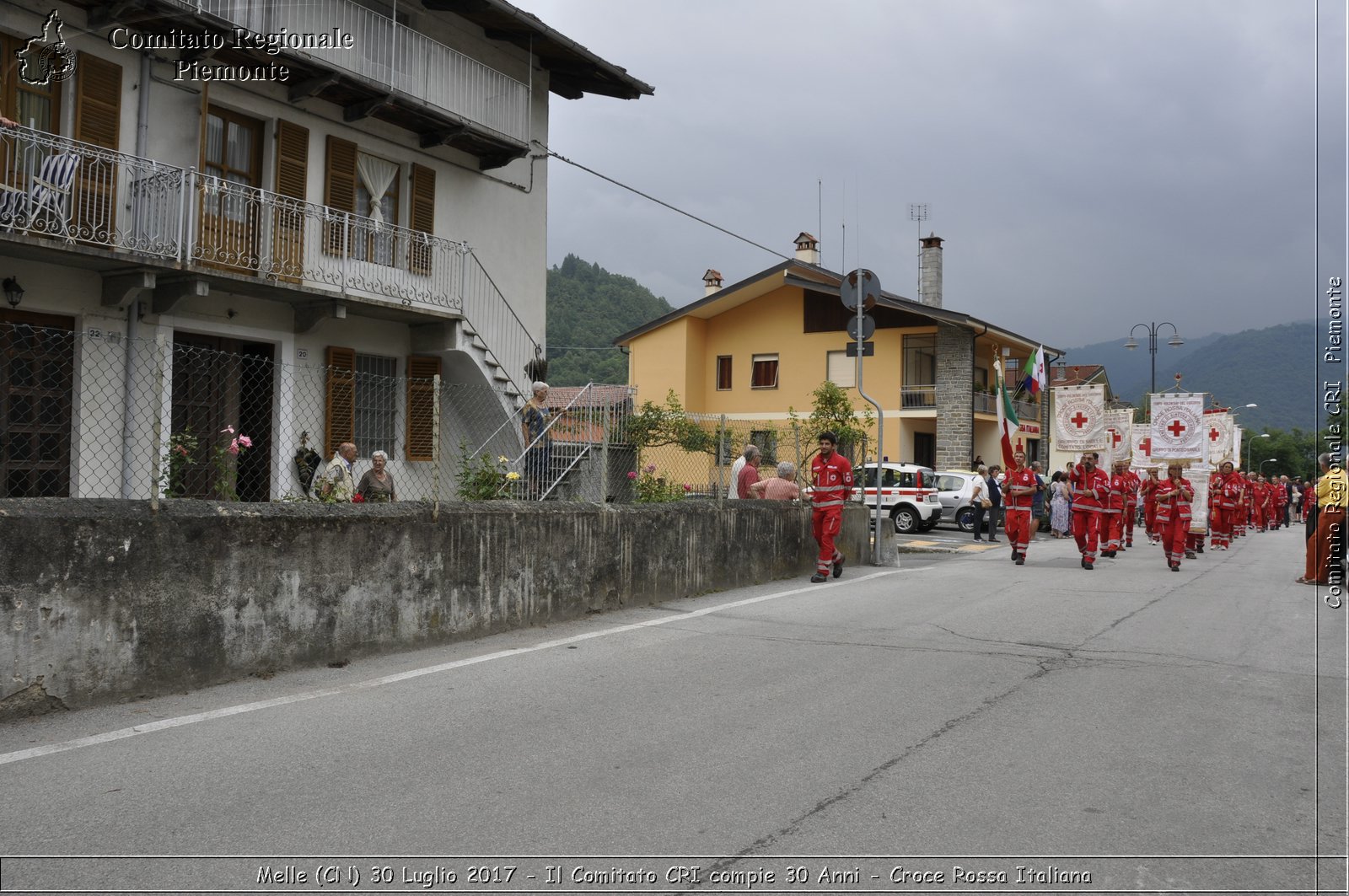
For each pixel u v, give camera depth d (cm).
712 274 4300
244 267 1331
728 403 3669
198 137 1384
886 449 3331
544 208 1958
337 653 711
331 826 404
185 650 620
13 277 1177
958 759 501
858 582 1248
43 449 1094
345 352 1556
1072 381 4994
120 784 450
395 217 1673
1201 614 997
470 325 1669
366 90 1488
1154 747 527
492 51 1834
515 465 1251
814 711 590
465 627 810
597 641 809
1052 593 1145
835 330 3469
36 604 552
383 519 744
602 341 6600
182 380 1333
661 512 1046
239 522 650
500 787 451
